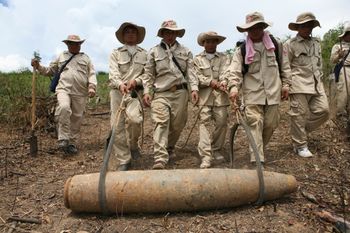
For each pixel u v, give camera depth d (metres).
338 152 6.06
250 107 5.29
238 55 5.27
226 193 4.05
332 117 7.30
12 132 7.96
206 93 5.65
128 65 5.82
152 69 5.50
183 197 3.99
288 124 7.89
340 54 6.77
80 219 4.08
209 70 5.66
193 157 6.18
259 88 5.25
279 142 6.76
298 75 5.84
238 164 5.67
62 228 3.95
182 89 5.55
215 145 5.84
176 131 5.82
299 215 4.07
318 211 4.17
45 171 5.73
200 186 4.02
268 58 5.25
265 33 5.26
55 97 7.98
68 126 6.52
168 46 5.52
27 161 6.16
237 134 7.40
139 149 6.45
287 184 4.30
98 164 6.07
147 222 3.97
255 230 3.77
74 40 6.66
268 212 4.10
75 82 6.70
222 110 5.65
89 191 3.99
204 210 4.15
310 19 5.69
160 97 5.49
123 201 3.96
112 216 4.09
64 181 5.28
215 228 3.84
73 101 6.74
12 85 10.95
